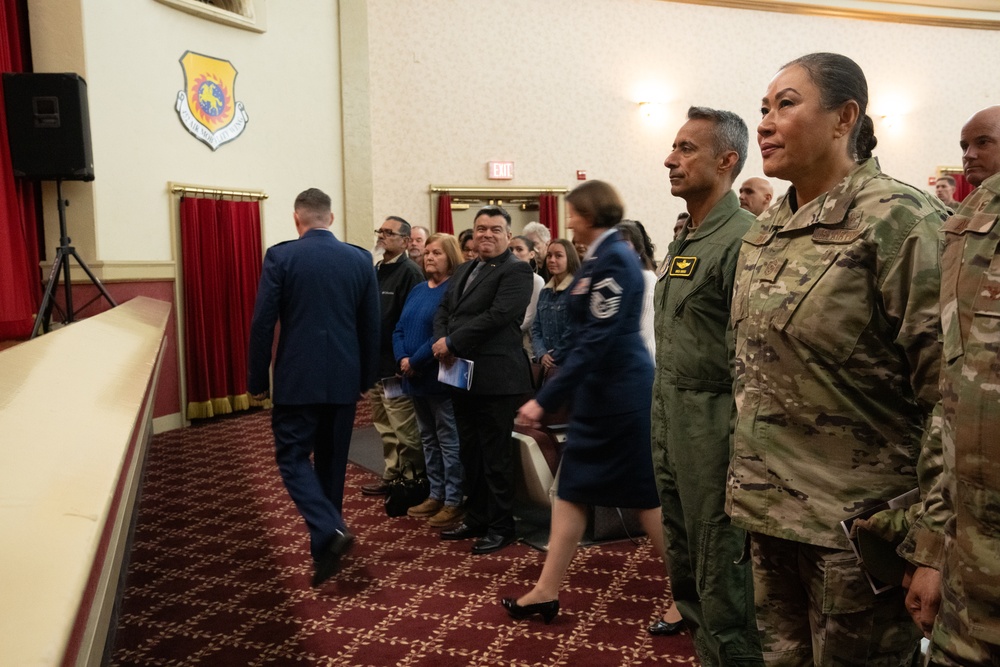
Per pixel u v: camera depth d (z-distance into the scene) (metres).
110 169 5.82
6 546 0.62
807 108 1.38
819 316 1.32
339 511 3.14
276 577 3.03
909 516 1.21
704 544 1.84
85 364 1.80
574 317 2.34
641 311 2.33
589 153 8.97
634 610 2.66
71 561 0.63
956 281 1.00
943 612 1.02
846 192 1.35
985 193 1.00
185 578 3.03
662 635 2.47
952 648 0.99
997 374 0.92
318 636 2.52
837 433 1.33
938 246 1.22
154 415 6.00
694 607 2.02
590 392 2.37
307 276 2.97
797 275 1.36
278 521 3.75
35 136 4.93
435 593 2.84
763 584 1.47
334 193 7.63
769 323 1.38
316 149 7.46
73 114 4.98
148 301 5.07
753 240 1.50
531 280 3.22
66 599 0.56
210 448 5.41
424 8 8.36
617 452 2.35
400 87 8.32
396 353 3.67
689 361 1.86
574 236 2.38
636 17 9.08
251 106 6.94
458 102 8.51
